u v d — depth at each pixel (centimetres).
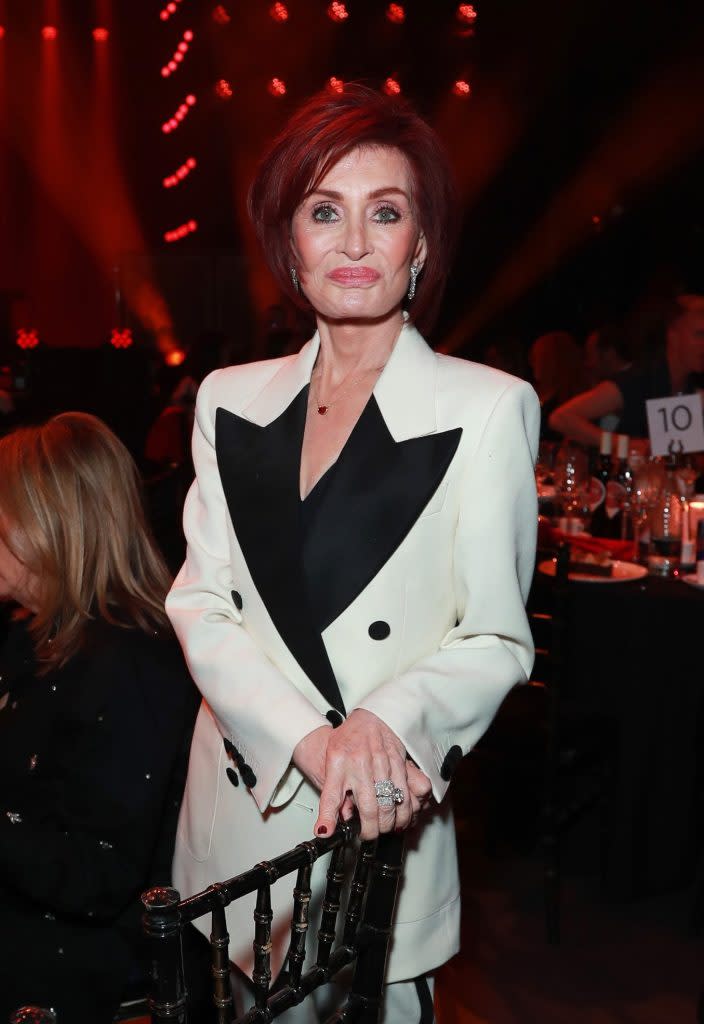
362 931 105
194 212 1186
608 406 406
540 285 917
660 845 272
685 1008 237
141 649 142
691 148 804
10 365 841
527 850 302
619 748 268
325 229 119
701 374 395
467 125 841
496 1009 235
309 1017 129
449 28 796
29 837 134
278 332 575
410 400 124
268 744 117
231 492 130
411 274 127
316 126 117
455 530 123
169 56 1088
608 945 261
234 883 87
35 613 151
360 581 120
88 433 150
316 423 130
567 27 780
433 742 114
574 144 847
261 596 125
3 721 141
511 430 121
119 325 1195
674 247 848
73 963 136
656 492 298
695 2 736
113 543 147
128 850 135
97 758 136
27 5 1085
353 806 107
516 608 121
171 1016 81
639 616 262
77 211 1212
